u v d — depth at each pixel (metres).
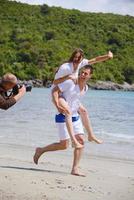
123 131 18.64
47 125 19.69
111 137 16.08
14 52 127.81
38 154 9.12
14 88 5.57
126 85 130.62
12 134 16.08
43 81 123.00
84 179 7.97
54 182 7.53
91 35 147.25
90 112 33.84
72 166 9.06
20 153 11.55
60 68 8.09
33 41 134.88
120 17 158.38
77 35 146.38
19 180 7.51
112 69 130.38
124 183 7.77
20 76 122.19
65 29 148.75
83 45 141.12
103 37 146.75
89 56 137.75
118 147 13.33
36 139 14.77
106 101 59.03
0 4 157.50
